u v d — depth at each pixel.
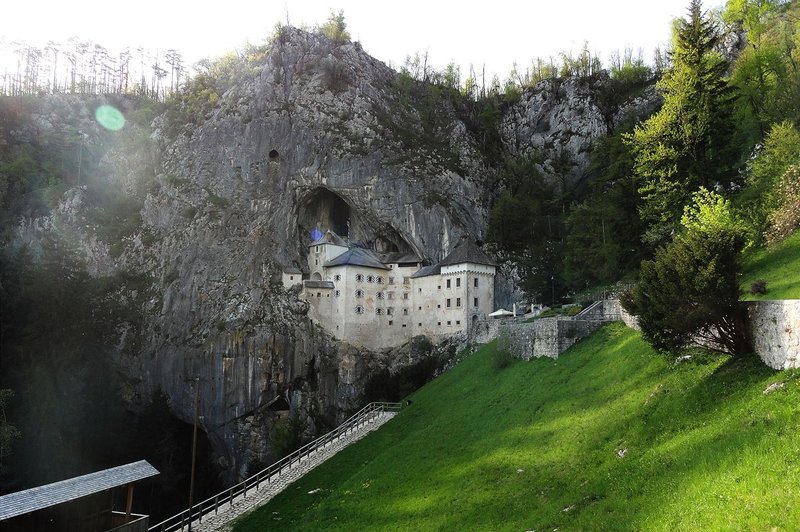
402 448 38.41
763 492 13.56
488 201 104.69
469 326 82.56
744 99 61.88
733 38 87.62
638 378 27.86
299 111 103.12
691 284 22.33
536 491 22.25
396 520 25.64
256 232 93.88
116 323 89.38
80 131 120.25
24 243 91.50
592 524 16.62
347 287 88.62
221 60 121.19
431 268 89.56
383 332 89.81
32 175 108.50
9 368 77.19
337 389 84.50
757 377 19.98
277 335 84.31
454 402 46.25
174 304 89.38
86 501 26.08
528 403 34.50
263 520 32.69
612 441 23.17
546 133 121.38
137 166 112.88
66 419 77.50
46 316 83.12
